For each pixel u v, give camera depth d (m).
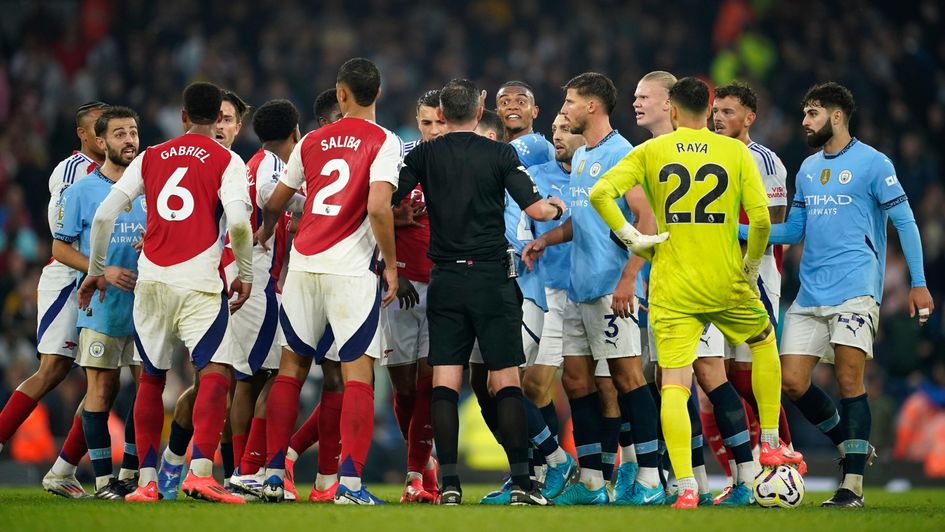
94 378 28.70
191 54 78.00
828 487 47.78
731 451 27.41
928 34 83.31
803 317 29.36
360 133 26.11
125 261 28.83
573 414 28.89
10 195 65.25
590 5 84.38
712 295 25.33
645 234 26.77
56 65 77.25
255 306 29.12
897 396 58.25
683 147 25.58
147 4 81.56
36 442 50.62
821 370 55.31
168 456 28.02
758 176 25.56
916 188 69.94
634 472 29.45
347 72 26.23
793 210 29.88
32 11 80.56
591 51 79.31
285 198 26.97
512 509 23.88
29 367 56.28
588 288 28.03
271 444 26.30
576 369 28.83
